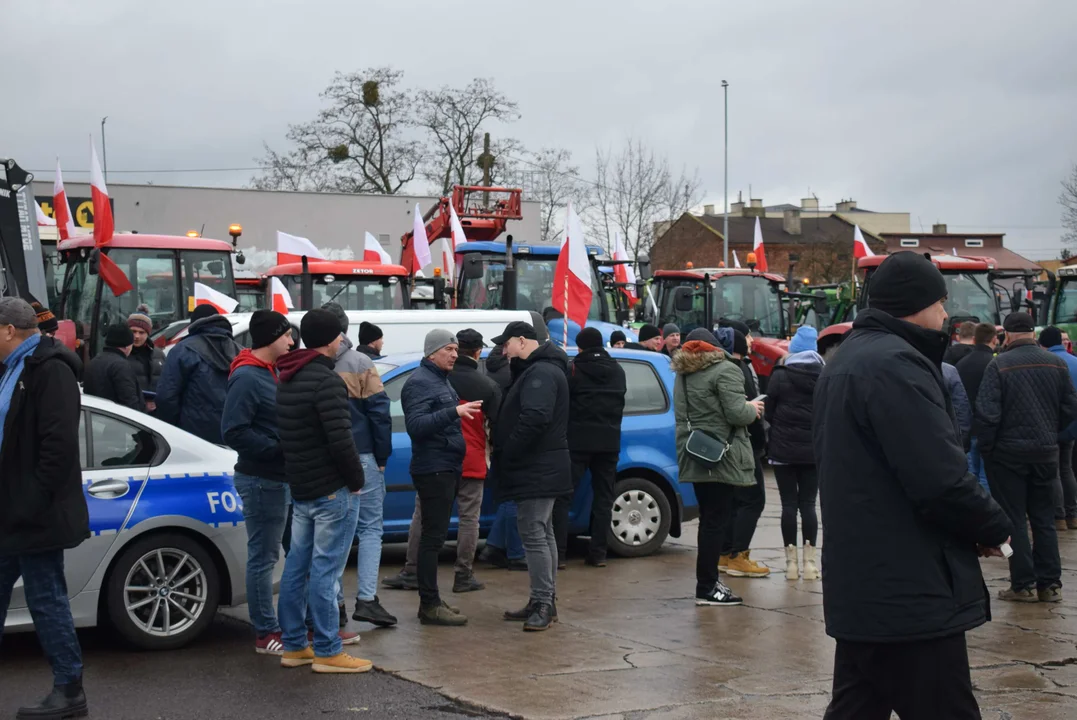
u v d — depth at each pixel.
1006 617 7.88
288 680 6.14
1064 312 21.52
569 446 9.55
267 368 6.52
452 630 7.33
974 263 21.53
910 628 3.76
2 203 12.45
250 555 6.63
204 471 7.00
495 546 9.75
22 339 5.44
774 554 10.48
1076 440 11.52
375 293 18.28
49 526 5.34
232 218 32.50
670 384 10.56
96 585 6.62
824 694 5.85
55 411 5.35
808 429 8.95
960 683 3.83
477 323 11.95
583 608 8.05
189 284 17.83
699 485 8.13
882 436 3.79
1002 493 8.36
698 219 72.44
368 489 7.39
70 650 5.47
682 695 5.81
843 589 3.88
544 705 5.62
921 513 3.81
